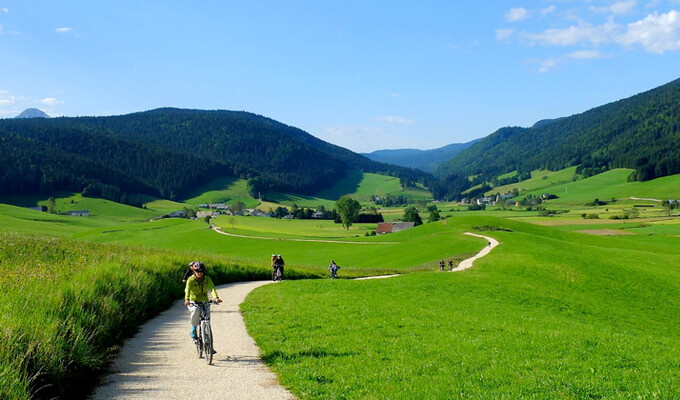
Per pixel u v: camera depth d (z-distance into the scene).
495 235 83.31
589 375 11.22
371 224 196.62
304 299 23.94
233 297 25.78
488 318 21.33
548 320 22.72
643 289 41.59
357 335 15.52
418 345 14.23
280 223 194.00
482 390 9.93
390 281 35.06
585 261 50.38
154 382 10.31
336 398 9.34
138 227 152.38
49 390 9.16
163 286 22.66
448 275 41.06
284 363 11.77
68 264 21.61
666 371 11.95
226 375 10.89
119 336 14.32
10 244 28.50
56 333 10.66
